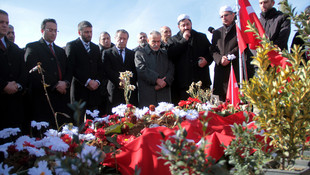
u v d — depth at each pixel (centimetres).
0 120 360
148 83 493
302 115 149
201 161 102
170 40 545
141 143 173
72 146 153
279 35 450
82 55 498
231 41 497
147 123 252
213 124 250
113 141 192
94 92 495
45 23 442
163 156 107
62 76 447
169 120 252
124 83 348
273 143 155
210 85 540
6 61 379
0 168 142
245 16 429
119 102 499
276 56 206
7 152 162
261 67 157
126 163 169
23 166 160
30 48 429
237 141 139
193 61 526
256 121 155
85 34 506
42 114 411
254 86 156
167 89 504
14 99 371
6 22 375
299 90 148
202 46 536
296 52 154
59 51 458
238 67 490
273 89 150
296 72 154
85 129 245
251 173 134
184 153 99
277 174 134
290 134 150
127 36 529
